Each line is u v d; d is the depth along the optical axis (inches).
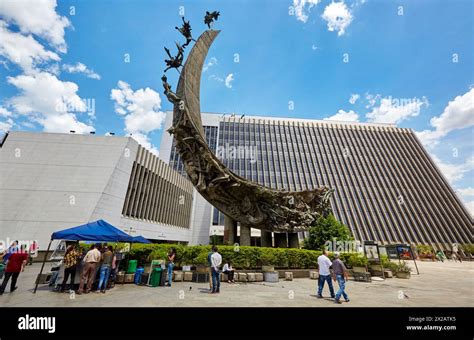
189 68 776.3
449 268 1091.3
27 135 1258.6
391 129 3449.8
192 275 509.0
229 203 741.9
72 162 1222.3
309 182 2760.8
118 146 1311.5
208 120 3235.7
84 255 438.9
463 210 2650.1
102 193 1150.3
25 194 1103.6
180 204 2094.0
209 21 930.1
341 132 3356.3
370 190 2760.8
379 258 673.6
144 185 1545.3
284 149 3041.3
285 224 769.6
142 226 1473.9
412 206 2662.4
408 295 419.2
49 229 1036.5
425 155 3159.5
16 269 385.7
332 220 796.6
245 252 592.7
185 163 736.3
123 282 480.4
